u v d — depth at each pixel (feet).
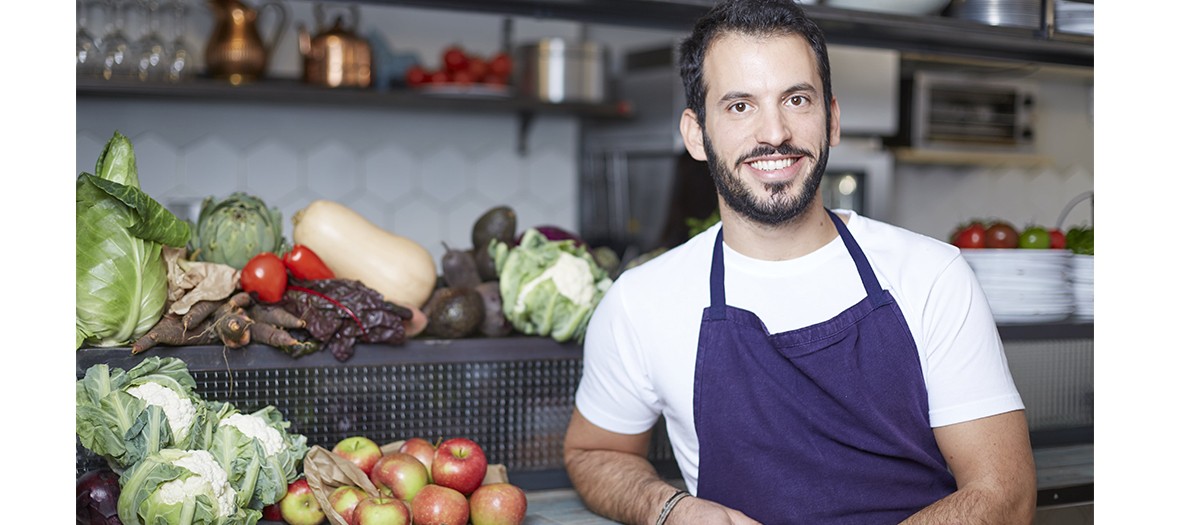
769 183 4.57
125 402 4.23
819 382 4.72
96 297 4.44
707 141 4.78
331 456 4.69
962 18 6.50
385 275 5.35
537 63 11.25
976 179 14.29
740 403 4.80
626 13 6.47
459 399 5.47
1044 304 6.36
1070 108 14.69
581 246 5.72
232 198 5.31
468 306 5.24
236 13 10.08
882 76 11.64
